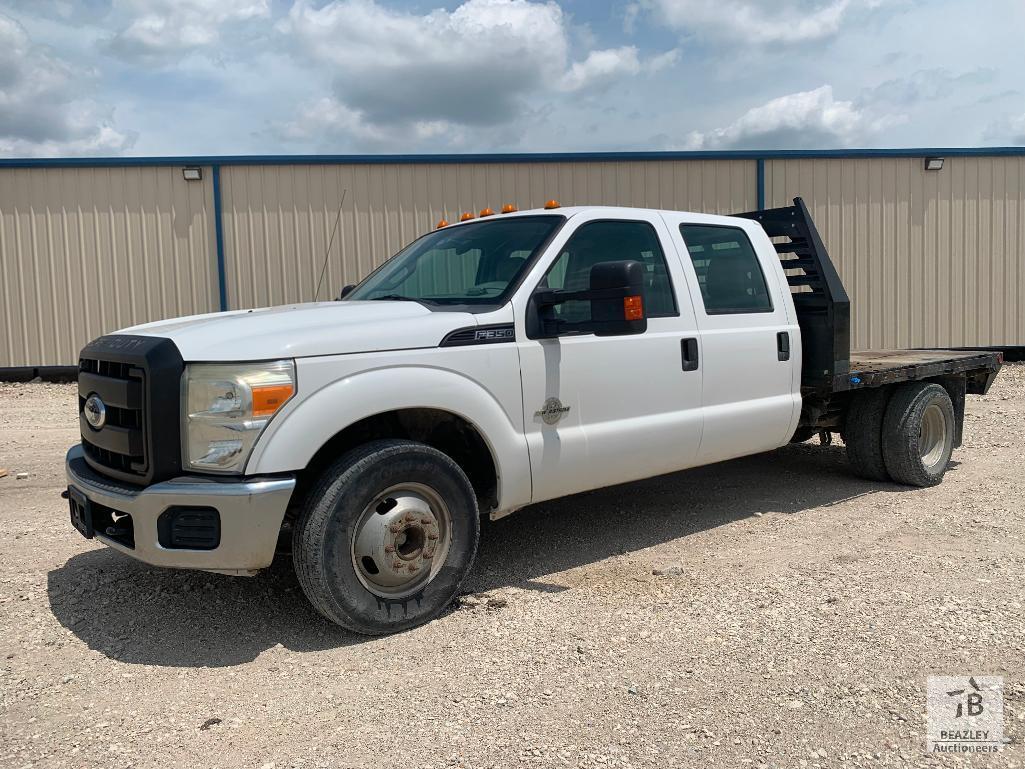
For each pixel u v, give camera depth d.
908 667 3.24
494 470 4.12
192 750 2.77
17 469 7.54
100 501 3.63
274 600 4.17
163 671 3.40
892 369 6.03
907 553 4.69
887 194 15.44
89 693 3.21
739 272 5.41
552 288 4.37
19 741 2.84
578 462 4.37
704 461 5.11
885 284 15.53
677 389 4.82
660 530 5.32
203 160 14.30
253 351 3.40
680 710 2.96
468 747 2.74
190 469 3.44
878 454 6.34
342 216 14.62
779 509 5.79
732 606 3.94
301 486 3.76
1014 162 15.67
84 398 3.94
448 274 4.68
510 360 4.08
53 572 4.60
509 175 14.79
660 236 4.95
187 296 14.55
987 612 3.77
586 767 2.60
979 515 5.48
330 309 4.06
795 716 2.90
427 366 3.79
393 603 3.69
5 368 14.45
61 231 14.34
